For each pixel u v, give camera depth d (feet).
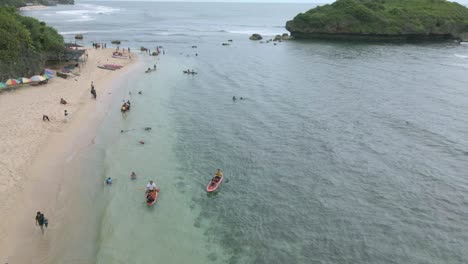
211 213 105.81
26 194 106.22
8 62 200.64
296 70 291.38
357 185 122.31
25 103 176.65
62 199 106.32
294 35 509.35
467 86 239.50
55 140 142.31
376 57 351.87
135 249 89.56
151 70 275.59
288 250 92.27
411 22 470.39
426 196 116.37
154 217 102.06
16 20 242.58
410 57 351.05
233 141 153.99
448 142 153.69
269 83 247.50
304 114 186.91
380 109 195.31
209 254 89.51
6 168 117.19
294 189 119.75
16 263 81.87
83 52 275.59
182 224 100.01
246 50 394.52
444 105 201.05
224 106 197.57
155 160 134.21
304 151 146.10
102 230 95.09
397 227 101.65
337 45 440.04
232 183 122.11
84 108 180.45
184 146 147.43
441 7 516.73
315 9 528.22
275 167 133.49
